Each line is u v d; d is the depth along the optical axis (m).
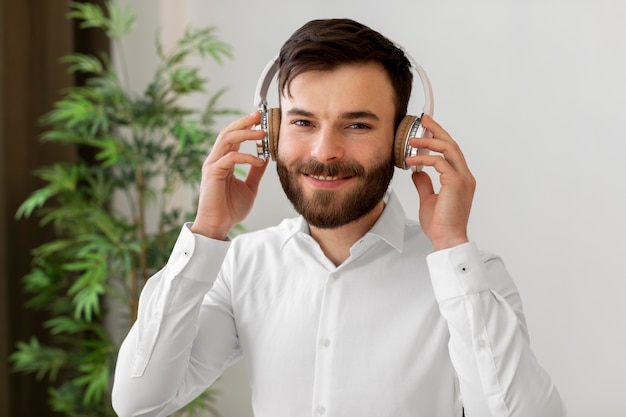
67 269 2.94
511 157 2.70
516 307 1.30
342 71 1.16
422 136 1.25
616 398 2.60
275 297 1.40
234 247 1.48
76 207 2.89
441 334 1.31
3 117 2.97
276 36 3.12
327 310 1.34
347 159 1.17
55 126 3.18
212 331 1.42
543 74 2.64
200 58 3.28
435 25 2.78
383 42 1.19
